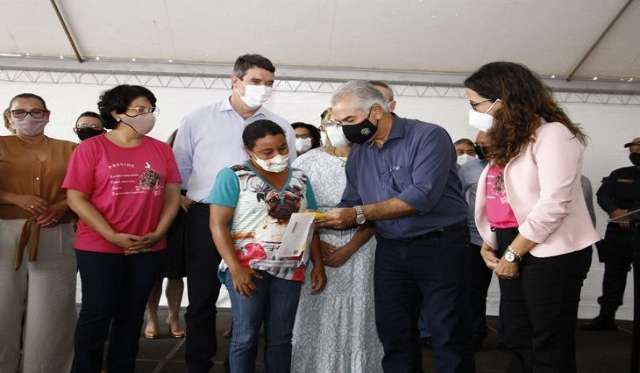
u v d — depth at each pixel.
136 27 5.48
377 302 2.54
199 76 5.79
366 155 2.55
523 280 2.10
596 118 5.98
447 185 2.44
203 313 2.93
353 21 5.52
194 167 3.10
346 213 2.34
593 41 5.57
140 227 2.79
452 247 2.38
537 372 2.07
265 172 2.51
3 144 3.01
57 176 3.08
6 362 2.91
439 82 5.89
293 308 2.53
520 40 5.63
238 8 5.41
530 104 2.09
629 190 5.27
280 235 2.46
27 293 3.00
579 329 5.41
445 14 5.48
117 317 2.83
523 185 2.09
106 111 2.82
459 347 2.36
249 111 3.13
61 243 3.06
